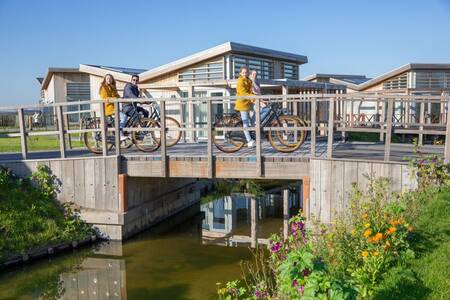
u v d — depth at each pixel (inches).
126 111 516.7
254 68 824.3
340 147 522.6
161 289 351.3
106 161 464.1
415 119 907.4
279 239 275.0
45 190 473.1
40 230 427.2
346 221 322.0
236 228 541.6
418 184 344.5
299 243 276.4
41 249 409.7
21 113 482.0
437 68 966.4
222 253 439.8
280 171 412.2
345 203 370.0
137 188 493.0
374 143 593.9
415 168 347.3
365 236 251.0
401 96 353.1
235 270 390.0
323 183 377.1
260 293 257.3
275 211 628.1
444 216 291.0
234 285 278.7
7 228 405.7
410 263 241.6
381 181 344.8
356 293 180.5
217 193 749.3
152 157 456.4
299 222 288.7
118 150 465.1
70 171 472.7
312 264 184.9
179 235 506.6
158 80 816.9
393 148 513.0
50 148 761.6
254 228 491.5
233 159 426.9
